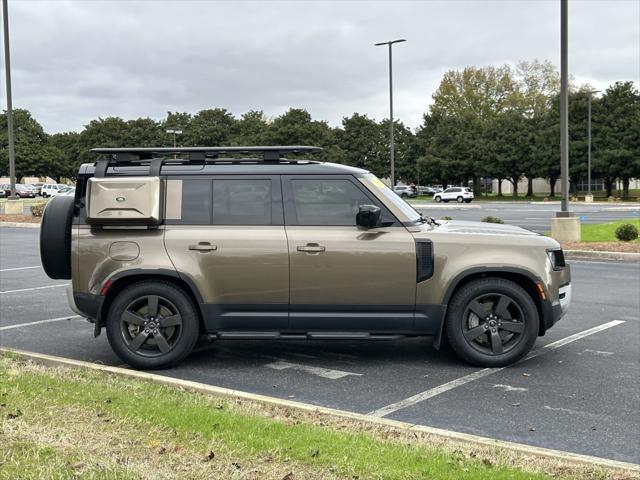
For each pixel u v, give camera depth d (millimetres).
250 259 6363
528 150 68000
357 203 6461
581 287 11680
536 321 6461
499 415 5172
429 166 74562
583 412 5238
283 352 7258
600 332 8117
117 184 6320
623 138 60688
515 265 6359
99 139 82500
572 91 74438
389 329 6434
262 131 76062
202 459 3961
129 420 4605
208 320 6426
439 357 7004
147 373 6027
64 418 4645
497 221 19312
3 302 10367
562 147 18391
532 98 82750
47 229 6594
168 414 4730
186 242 6391
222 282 6391
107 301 6551
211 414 4742
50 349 7352
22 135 83938
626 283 12156
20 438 4254
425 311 6387
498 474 3801
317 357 7039
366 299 6367
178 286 6492
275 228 6418
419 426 4719
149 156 6891
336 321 6410
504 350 6496
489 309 6520
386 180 82125
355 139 78062
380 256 6320
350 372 6445
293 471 3807
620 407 5355
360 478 3727
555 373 6352
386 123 78625
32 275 13508
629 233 18719
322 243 6332
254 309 6426
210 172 6555
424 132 80000
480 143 71688
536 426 4926
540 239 6543
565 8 17734
